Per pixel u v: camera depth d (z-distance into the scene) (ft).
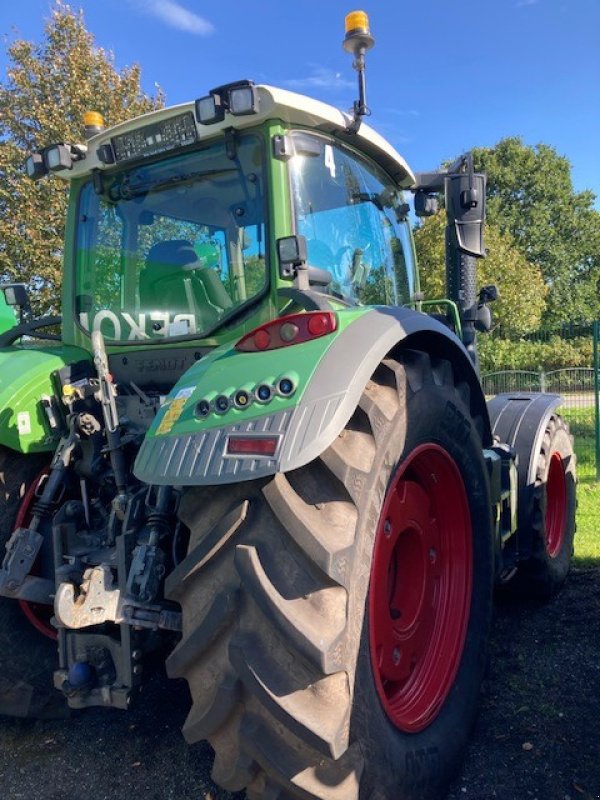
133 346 9.57
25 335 10.77
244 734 5.80
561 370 41.45
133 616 6.87
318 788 5.84
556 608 13.07
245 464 5.94
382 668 7.39
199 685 6.10
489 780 7.92
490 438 10.35
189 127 8.82
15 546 8.03
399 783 6.72
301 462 5.79
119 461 7.81
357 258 10.16
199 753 8.75
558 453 14.10
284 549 5.95
